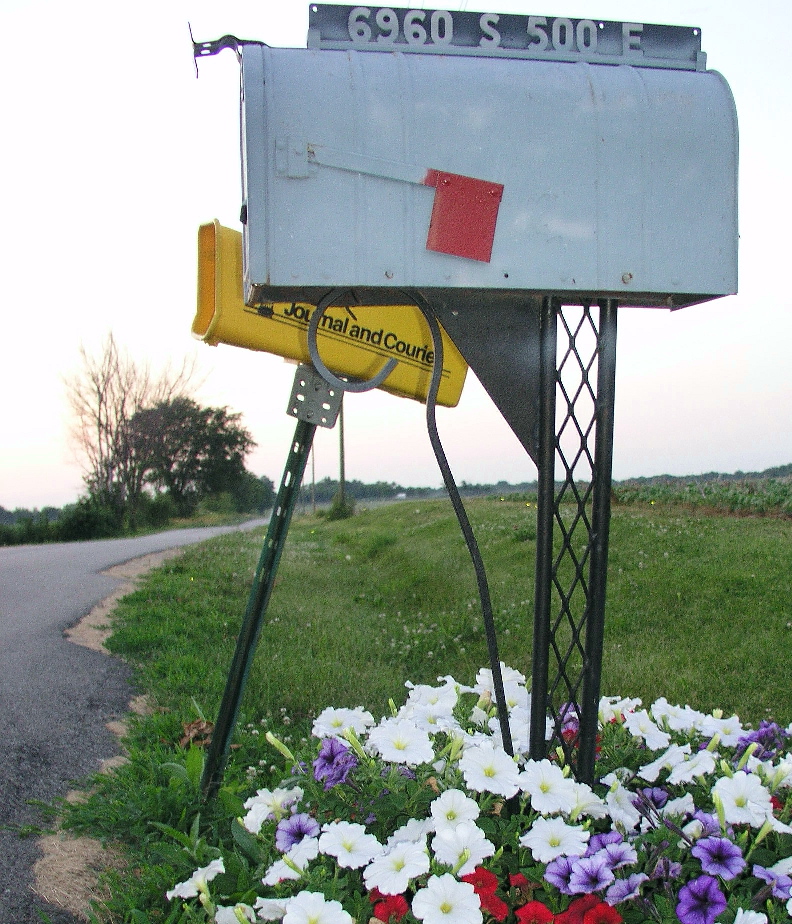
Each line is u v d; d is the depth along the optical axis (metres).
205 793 3.18
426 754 2.19
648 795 2.39
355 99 2.12
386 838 2.15
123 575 12.23
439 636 7.04
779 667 5.48
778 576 7.79
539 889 2.01
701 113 2.29
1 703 5.04
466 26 2.30
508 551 11.12
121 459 36.59
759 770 2.41
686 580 8.01
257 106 2.06
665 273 2.27
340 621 7.82
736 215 2.31
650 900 1.93
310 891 1.90
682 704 4.86
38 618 8.09
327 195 2.11
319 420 2.92
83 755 4.19
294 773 2.47
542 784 2.16
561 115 2.22
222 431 53.47
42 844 3.17
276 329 2.74
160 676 5.67
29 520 29.36
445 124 2.16
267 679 5.26
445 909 1.73
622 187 2.25
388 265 2.14
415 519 20.16
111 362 36.09
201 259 2.85
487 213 2.18
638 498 15.91
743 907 1.81
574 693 2.56
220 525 45.12
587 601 2.52
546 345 2.43
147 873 2.72
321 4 2.24
